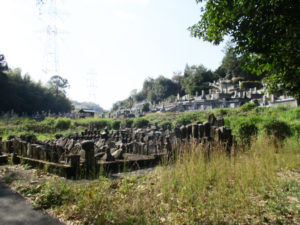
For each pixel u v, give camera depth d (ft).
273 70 19.66
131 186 14.37
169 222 9.70
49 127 79.20
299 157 21.35
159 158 22.24
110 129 83.82
